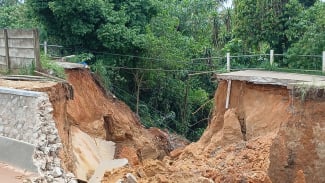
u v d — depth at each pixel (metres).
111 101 22.98
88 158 16.42
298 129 13.98
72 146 15.12
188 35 33.88
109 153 18.58
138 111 26.50
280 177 14.14
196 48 29.39
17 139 11.16
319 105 13.78
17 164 10.72
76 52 24.80
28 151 10.62
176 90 28.00
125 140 20.92
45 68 16.17
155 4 26.41
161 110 28.06
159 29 27.94
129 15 25.45
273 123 16.11
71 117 18.19
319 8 22.55
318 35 20.48
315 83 14.40
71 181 10.07
